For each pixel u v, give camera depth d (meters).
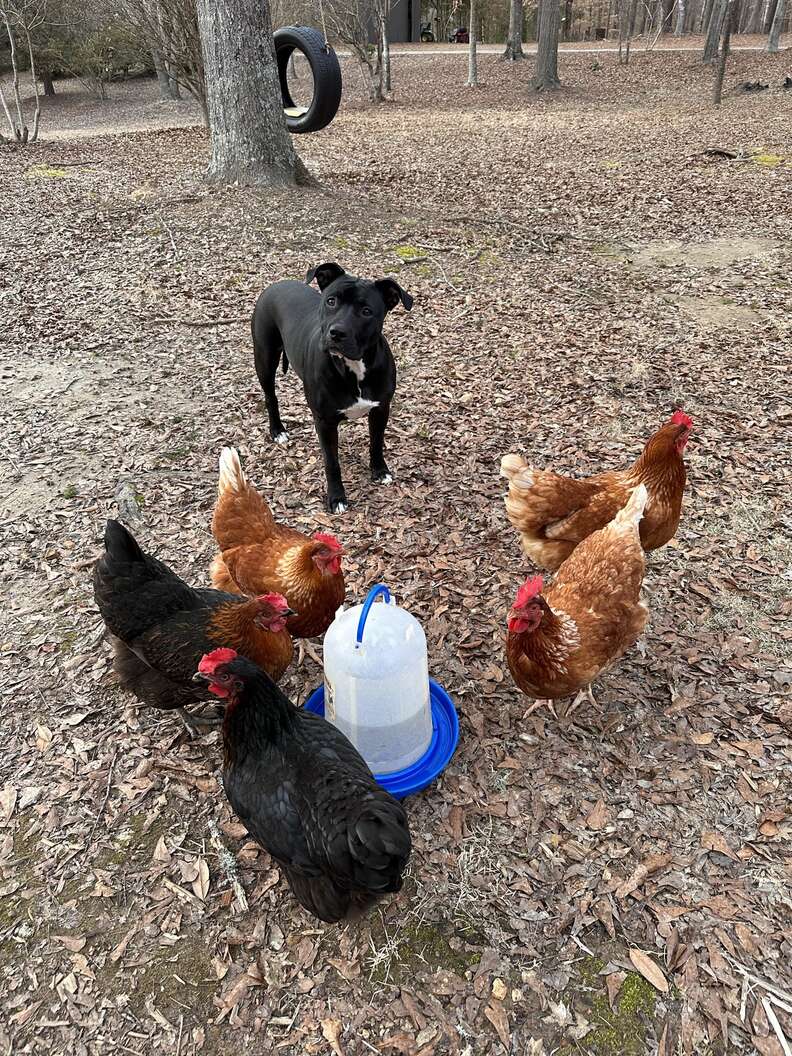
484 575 1.78
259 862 1.22
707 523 1.89
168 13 6.36
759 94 8.20
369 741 1.26
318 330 1.84
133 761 1.38
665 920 1.10
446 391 2.58
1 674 1.55
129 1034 1.02
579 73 10.98
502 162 5.86
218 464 2.22
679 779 1.30
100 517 2.00
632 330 2.96
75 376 2.74
